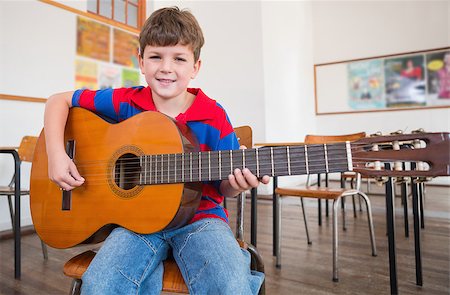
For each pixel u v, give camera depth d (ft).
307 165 2.41
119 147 2.91
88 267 2.32
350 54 17.47
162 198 2.63
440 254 6.24
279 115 14.55
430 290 4.81
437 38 15.42
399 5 16.29
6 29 8.10
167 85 2.92
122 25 11.25
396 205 10.79
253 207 5.34
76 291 2.51
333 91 17.88
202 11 14.85
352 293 4.76
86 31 10.02
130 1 12.16
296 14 16.66
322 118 18.19
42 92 8.84
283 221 9.06
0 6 7.98
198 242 2.44
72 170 2.89
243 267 2.27
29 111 8.65
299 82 16.62
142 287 2.36
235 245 2.43
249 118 13.74
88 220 2.82
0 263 6.07
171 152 2.71
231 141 2.97
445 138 2.06
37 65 8.73
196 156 2.63
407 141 2.20
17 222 5.49
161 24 2.87
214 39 14.58
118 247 2.41
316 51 18.37
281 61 14.90
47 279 5.37
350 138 7.22
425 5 15.69
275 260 6.10
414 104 15.89
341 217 9.46
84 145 3.06
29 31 8.55
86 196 2.88
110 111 3.20
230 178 2.53
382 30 16.67
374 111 16.83
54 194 3.01
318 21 18.30
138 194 2.70
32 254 6.59
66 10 9.44
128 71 11.43
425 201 11.17
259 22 13.47
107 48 10.68
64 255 6.53
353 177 9.09
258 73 13.55
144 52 2.98
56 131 3.03
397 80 16.28
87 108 3.24
